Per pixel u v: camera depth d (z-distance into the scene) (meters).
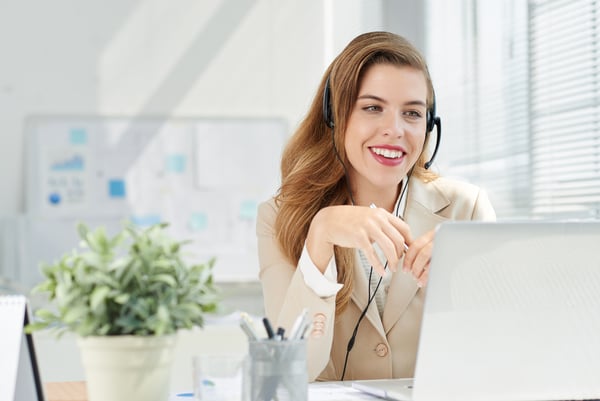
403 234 1.29
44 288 1.00
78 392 1.53
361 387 1.26
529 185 2.64
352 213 1.31
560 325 1.08
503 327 1.06
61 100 3.62
